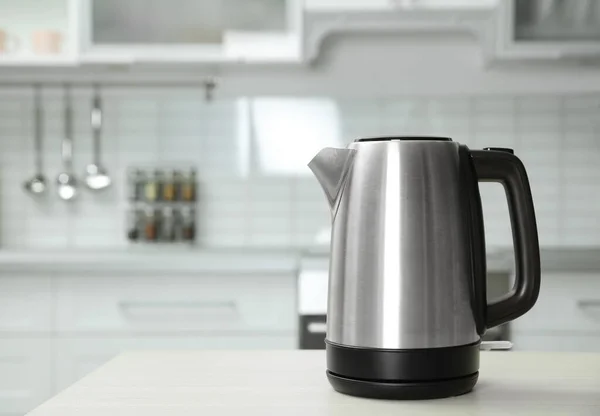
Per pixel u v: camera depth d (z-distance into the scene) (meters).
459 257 0.83
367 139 0.86
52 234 3.21
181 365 0.96
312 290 2.58
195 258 2.63
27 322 2.63
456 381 0.81
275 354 1.04
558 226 3.18
